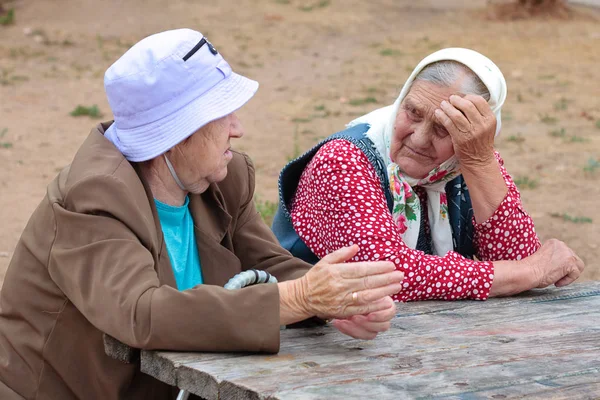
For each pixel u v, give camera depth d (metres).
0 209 7.68
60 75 13.80
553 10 19.47
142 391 2.71
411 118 3.28
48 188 2.67
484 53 16.42
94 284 2.44
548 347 2.56
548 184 9.25
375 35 17.91
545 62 15.91
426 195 3.60
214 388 2.21
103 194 2.52
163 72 2.63
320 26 18.41
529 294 3.32
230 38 16.94
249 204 3.19
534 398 2.13
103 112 11.94
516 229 3.45
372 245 3.23
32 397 2.63
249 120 11.84
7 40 15.68
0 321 2.70
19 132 10.65
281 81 14.23
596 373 2.33
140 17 17.92
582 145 10.95
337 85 14.00
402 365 2.35
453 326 2.79
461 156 3.31
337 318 2.49
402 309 3.02
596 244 7.23
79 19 17.47
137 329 2.35
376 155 3.44
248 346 2.38
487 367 2.35
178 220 2.89
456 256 3.28
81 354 2.62
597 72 15.30
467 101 3.17
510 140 11.09
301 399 2.06
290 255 3.16
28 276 2.62
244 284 2.69
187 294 2.38
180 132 2.64
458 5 20.91
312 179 3.43
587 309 3.07
